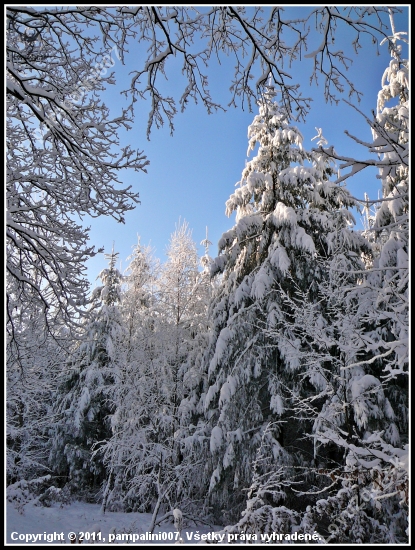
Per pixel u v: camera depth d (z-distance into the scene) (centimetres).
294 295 1005
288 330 905
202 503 1157
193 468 1098
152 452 1052
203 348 1331
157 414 1165
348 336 597
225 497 973
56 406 1853
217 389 1062
